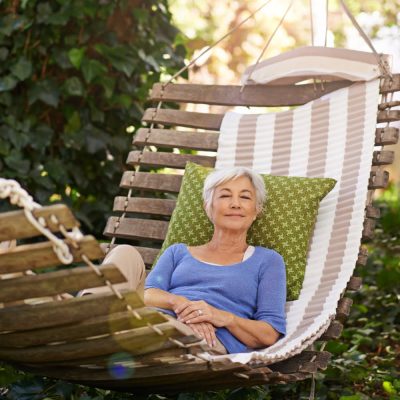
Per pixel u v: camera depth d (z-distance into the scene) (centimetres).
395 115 488
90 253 268
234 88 538
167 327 300
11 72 596
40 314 294
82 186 629
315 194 459
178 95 542
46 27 608
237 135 518
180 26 1291
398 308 620
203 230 462
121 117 644
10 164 598
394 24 1278
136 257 404
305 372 376
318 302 419
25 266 276
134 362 329
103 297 285
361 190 464
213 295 411
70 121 623
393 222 795
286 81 530
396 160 1244
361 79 504
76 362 332
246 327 391
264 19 1312
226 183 429
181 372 331
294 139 505
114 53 615
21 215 257
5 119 604
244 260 424
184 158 524
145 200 514
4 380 417
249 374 335
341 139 491
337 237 451
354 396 435
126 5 620
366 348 582
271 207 456
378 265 712
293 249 444
